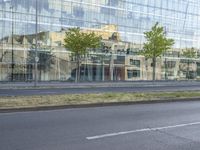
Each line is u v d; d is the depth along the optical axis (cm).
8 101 1619
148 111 1530
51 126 1063
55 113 1376
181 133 1027
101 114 1380
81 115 1332
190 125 1173
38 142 845
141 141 897
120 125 1123
